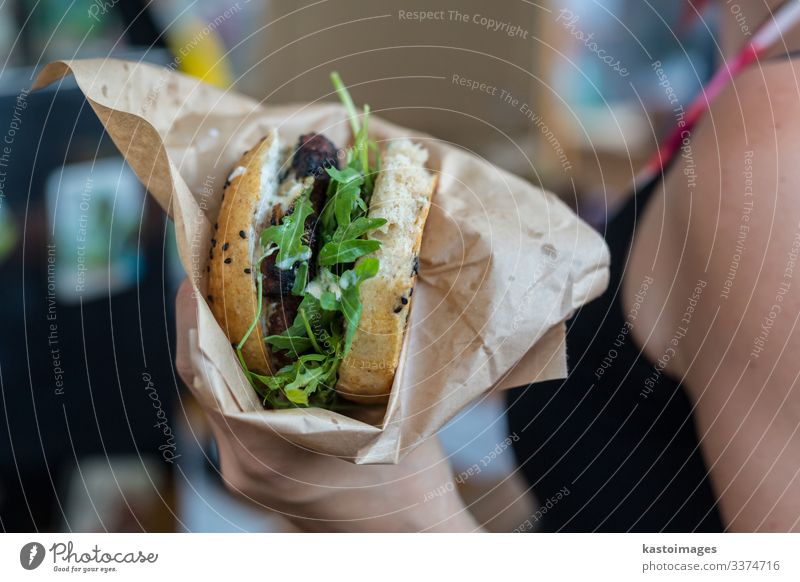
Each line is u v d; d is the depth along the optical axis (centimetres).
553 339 31
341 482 31
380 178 30
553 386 38
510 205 32
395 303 28
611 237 37
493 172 34
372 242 27
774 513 28
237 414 26
